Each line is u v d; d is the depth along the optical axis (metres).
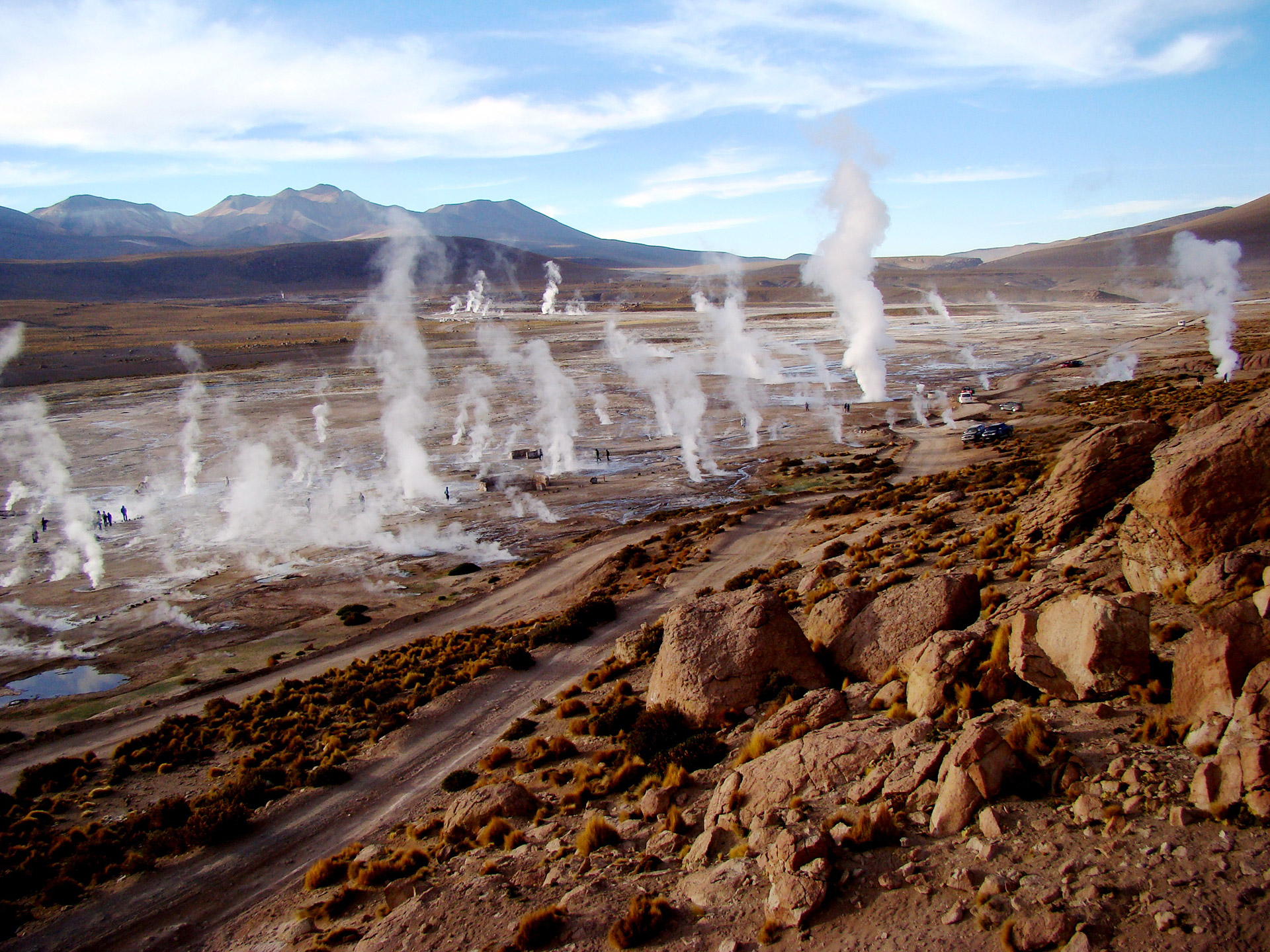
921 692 14.33
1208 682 10.40
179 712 31.23
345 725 27.14
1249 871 7.97
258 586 49.09
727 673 18.86
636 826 14.42
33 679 36.66
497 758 21.59
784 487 66.44
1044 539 23.56
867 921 9.20
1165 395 78.75
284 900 16.47
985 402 99.81
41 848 19.98
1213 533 15.22
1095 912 8.10
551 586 44.50
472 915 12.35
